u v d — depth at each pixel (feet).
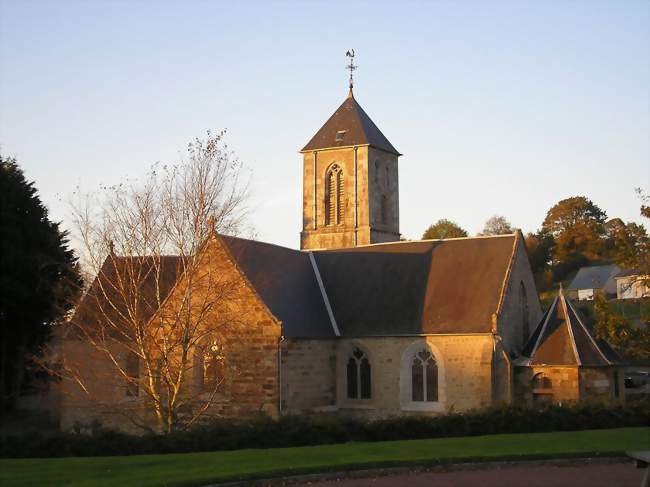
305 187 233.76
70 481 81.87
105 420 162.40
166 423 131.44
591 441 107.65
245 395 147.64
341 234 227.40
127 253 141.38
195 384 148.36
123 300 143.43
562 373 148.05
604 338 156.87
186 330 131.64
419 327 156.76
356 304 166.61
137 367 160.56
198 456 96.53
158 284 138.31
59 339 173.06
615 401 141.79
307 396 153.48
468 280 160.76
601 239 460.96
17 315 197.16
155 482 80.23
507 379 149.79
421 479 87.66
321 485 84.79
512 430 121.29
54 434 112.88
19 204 208.54
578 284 405.18
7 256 193.57
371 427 117.91
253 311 148.25
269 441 110.01
